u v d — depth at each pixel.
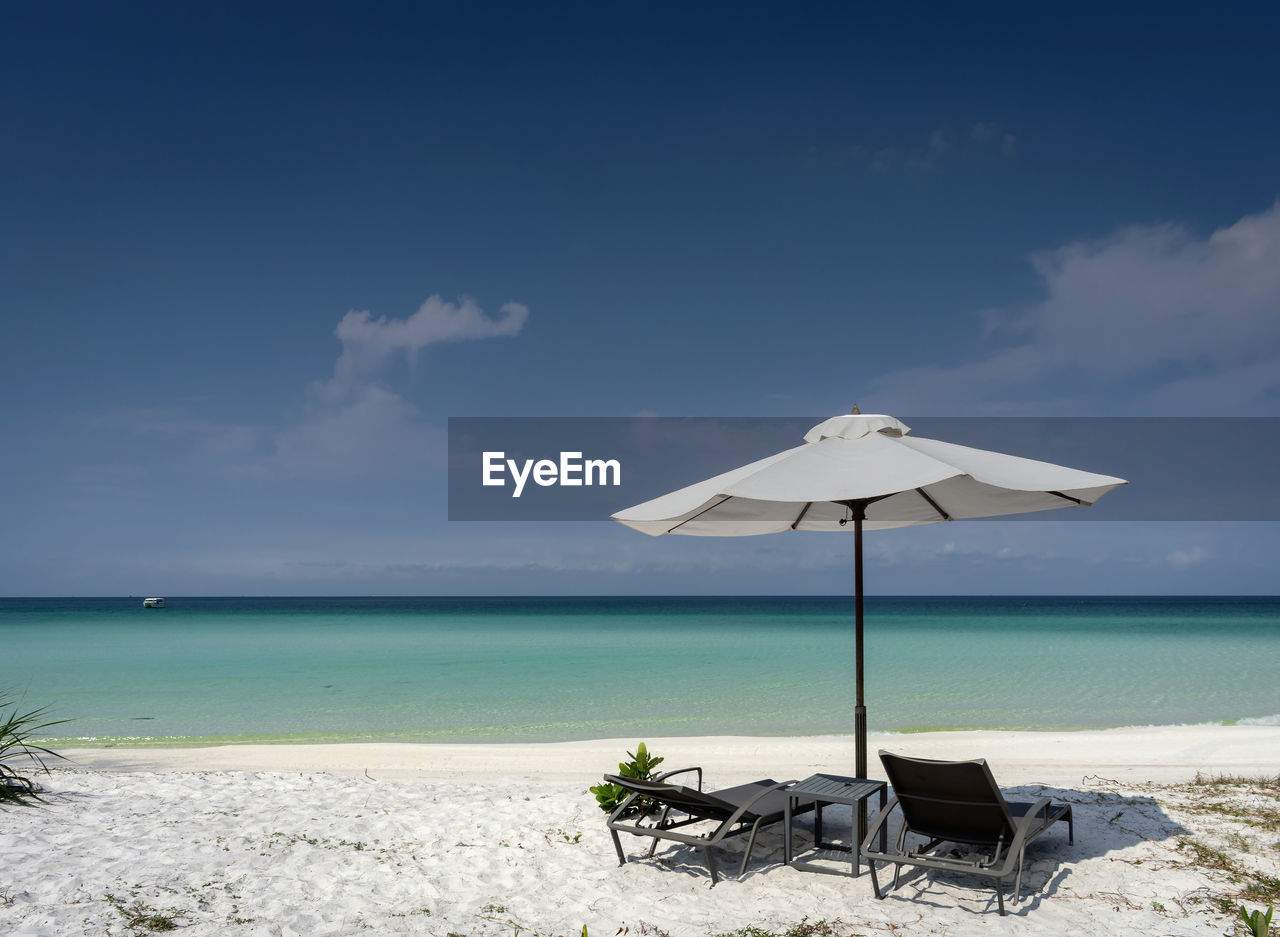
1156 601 192.50
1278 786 7.32
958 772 4.31
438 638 39.53
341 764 9.91
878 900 4.42
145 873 4.80
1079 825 5.74
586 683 19.80
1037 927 4.02
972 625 53.38
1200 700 16.20
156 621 62.91
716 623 58.78
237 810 6.56
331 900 4.57
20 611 99.00
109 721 14.75
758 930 4.05
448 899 4.62
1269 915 3.37
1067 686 18.45
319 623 59.41
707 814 5.22
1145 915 4.17
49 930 3.96
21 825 5.72
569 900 4.58
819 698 16.89
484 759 10.14
